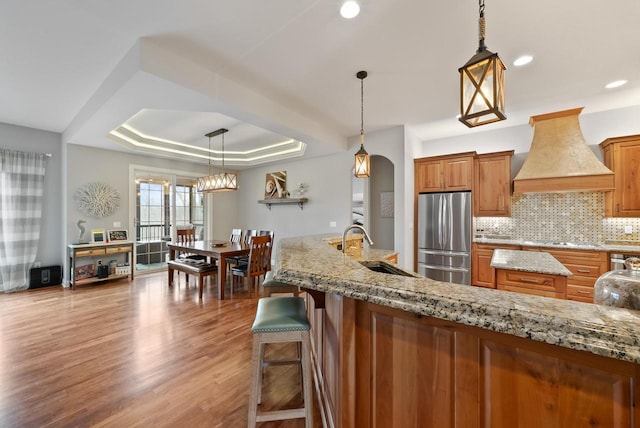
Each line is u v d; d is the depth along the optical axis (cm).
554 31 213
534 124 397
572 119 374
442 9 191
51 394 190
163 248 604
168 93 265
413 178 480
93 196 486
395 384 107
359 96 333
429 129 468
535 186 388
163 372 217
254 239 412
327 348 163
